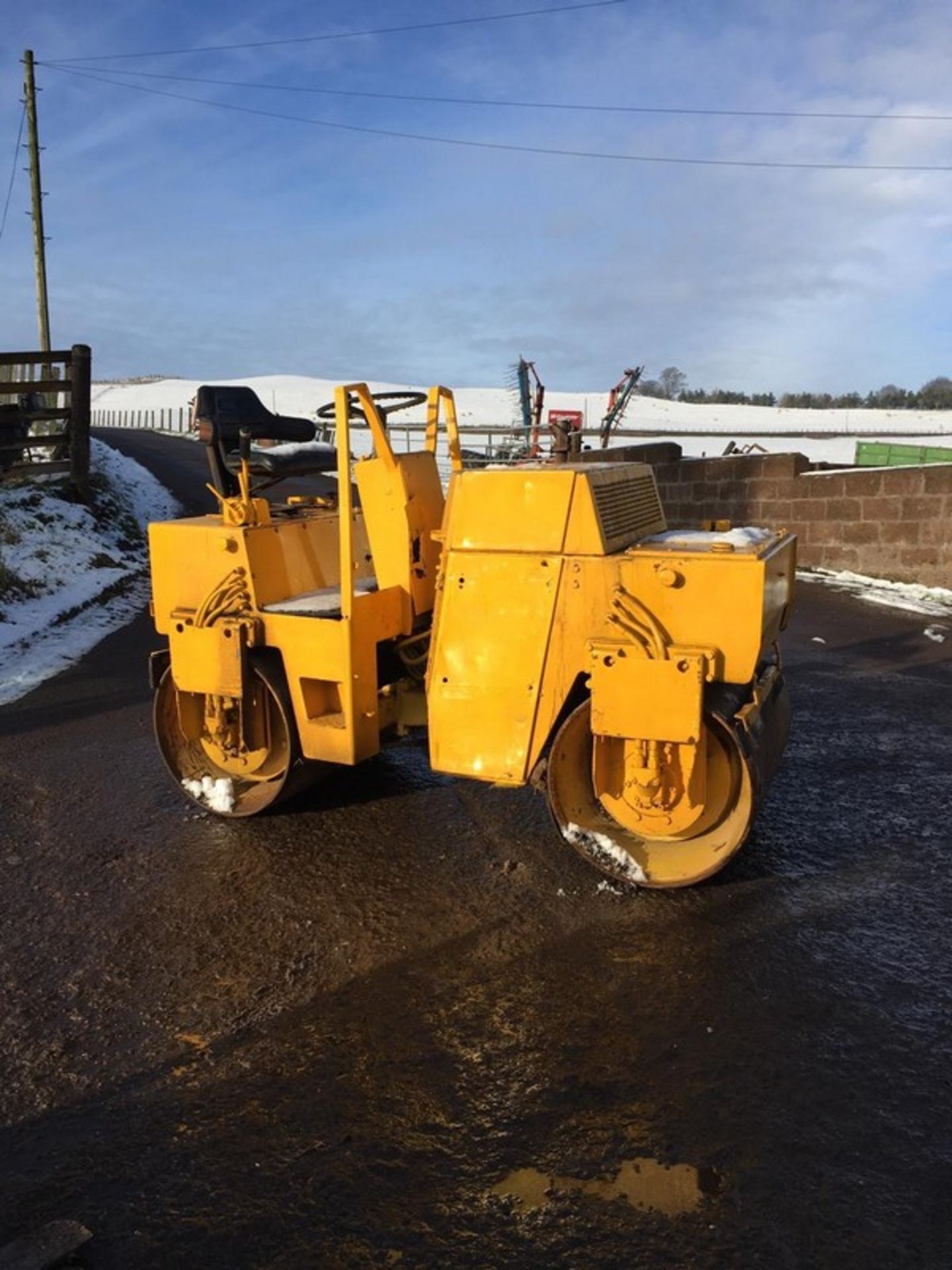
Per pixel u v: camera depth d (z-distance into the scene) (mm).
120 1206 2592
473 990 3559
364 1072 3119
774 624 4422
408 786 5547
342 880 4434
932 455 21266
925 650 8969
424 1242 2461
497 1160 2732
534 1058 3174
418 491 4871
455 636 4320
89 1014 3461
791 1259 2389
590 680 4074
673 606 3926
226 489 5355
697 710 3869
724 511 14000
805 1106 2928
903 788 5488
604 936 3908
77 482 15133
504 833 4887
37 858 4738
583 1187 2627
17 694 7680
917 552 12297
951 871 4469
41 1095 3039
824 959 3727
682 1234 2467
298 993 3564
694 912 4086
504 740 4305
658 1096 2982
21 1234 2484
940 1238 2441
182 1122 2908
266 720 5062
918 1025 3320
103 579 12070
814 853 4664
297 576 5090
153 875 4527
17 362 14273
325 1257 2420
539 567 4145
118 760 6133
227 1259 2420
